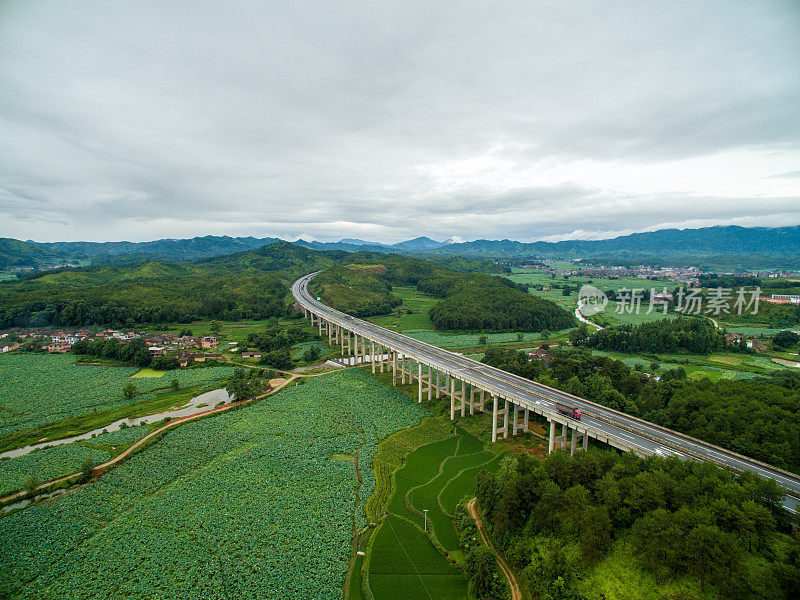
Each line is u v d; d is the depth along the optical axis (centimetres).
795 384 12431
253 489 9419
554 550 6856
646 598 5775
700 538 5616
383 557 7538
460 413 13888
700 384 12006
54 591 6688
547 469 7900
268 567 7188
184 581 6894
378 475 10144
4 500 9012
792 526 6216
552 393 12175
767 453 8488
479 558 6919
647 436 9369
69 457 10725
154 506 8806
